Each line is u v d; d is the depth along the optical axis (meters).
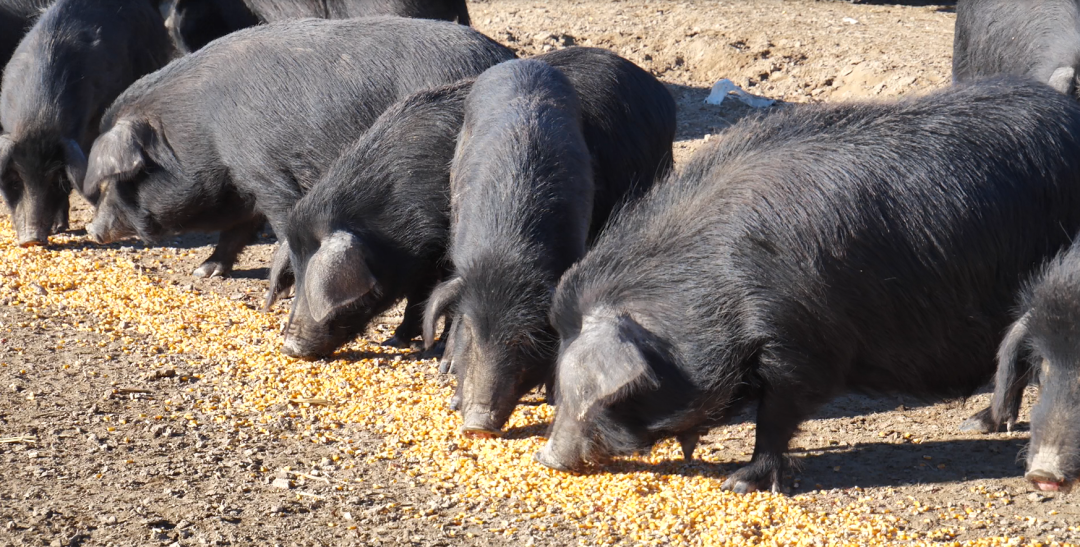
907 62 8.23
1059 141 4.82
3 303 5.69
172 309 5.72
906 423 5.10
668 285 4.65
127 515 4.61
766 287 4.60
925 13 10.45
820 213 4.64
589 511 4.66
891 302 4.68
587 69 5.44
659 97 5.54
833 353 4.66
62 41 6.23
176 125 5.76
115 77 6.41
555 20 9.87
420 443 4.95
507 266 4.84
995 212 4.73
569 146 5.03
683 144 7.15
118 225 5.95
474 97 5.21
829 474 4.85
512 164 4.96
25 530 4.54
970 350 4.81
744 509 4.66
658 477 4.80
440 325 5.62
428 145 5.30
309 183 5.61
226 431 4.99
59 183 6.23
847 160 4.70
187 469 4.81
